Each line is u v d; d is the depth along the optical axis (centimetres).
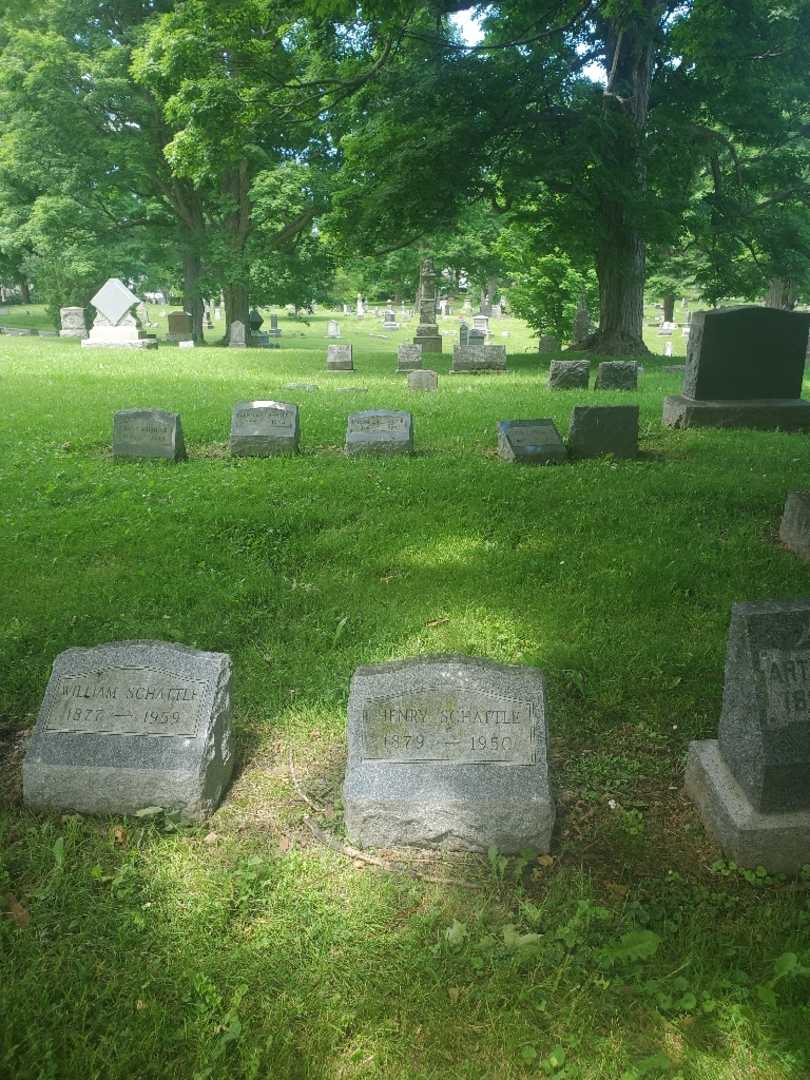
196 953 359
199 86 2473
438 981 344
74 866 408
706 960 353
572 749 515
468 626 659
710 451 1277
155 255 4391
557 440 1237
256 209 3472
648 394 1947
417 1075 307
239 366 2678
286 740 517
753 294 3262
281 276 3800
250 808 459
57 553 830
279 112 2578
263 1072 309
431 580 757
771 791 409
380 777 429
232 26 2353
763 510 980
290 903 388
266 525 909
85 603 702
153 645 470
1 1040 313
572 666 597
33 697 562
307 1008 334
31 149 3691
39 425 1494
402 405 1767
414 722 437
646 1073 307
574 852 429
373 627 663
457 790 422
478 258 5384
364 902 389
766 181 3130
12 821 443
